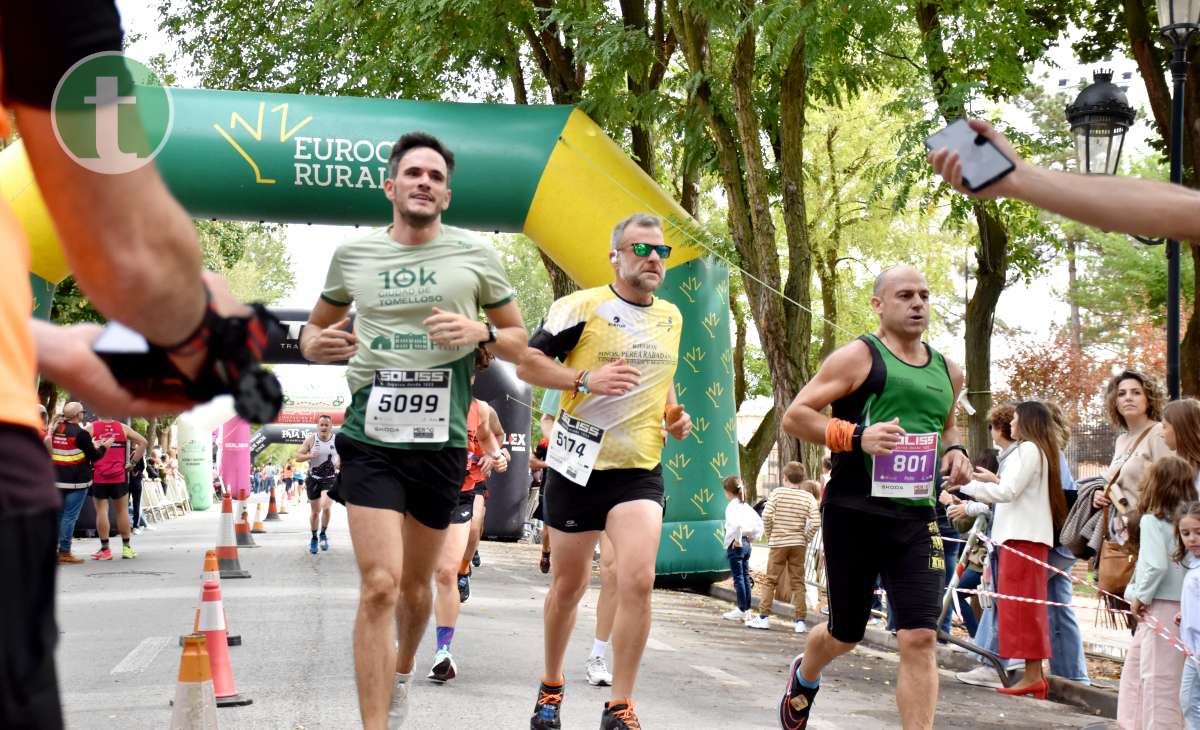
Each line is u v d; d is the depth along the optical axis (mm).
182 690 4473
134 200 1199
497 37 15328
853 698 7480
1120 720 6000
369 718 4504
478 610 11039
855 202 23234
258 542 20922
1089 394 30656
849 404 5270
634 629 5293
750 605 12133
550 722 5684
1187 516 5328
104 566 15414
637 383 5316
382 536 4648
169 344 1341
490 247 5098
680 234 13242
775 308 13602
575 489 5562
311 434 17984
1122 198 1853
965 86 11680
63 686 6871
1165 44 12961
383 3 14883
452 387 4973
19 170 12031
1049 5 16438
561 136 13117
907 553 5059
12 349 1314
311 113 12672
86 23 1149
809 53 12320
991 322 17984
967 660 9227
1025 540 7961
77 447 15875
